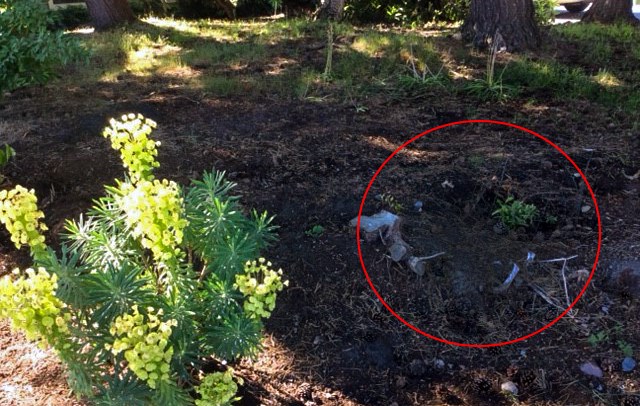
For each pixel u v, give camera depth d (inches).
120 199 96.4
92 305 89.1
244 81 252.5
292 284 138.3
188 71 274.5
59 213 161.2
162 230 88.0
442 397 117.0
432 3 445.7
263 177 173.2
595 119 214.1
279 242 147.5
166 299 93.0
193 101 230.8
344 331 129.6
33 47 175.2
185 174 173.5
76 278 87.1
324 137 198.7
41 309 81.9
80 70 273.7
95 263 94.7
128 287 88.2
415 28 394.3
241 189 166.6
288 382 118.6
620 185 173.3
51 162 181.9
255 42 329.1
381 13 457.4
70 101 231.5
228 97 235.6
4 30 176.7
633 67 271.3
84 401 107.2
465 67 266.5
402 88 243.8
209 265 102.0
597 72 263.4
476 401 116.3
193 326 93.2
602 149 190.4
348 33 347.3
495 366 123.6
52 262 86.0
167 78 263.3
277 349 125.3
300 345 126.6
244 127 206.5
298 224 154.3
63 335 85.6
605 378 119.8
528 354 125.6
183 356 92.4
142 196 85.0
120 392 88.7
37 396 108.8
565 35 325.4
